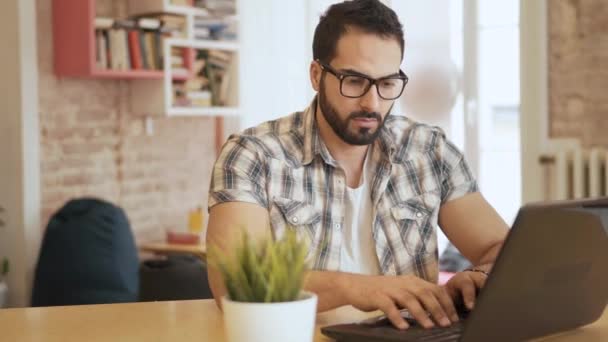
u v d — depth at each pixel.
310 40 5.16
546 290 1.50
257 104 5.39
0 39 4.73
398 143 2.24
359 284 1.69
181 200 5.57
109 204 4.62
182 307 1.93
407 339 1.46
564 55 4.64
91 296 4.44
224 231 1.92
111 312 1.89
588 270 1.58
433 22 4.70
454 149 2.29
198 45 5.14
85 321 1.79
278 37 5.30
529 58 4.66
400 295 1.62
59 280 4.44
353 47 1.95
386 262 2.14
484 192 4.77
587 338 1.65
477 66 4.70
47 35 4.82
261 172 2.07
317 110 2.14
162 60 5.01
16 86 4.69
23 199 4.73
